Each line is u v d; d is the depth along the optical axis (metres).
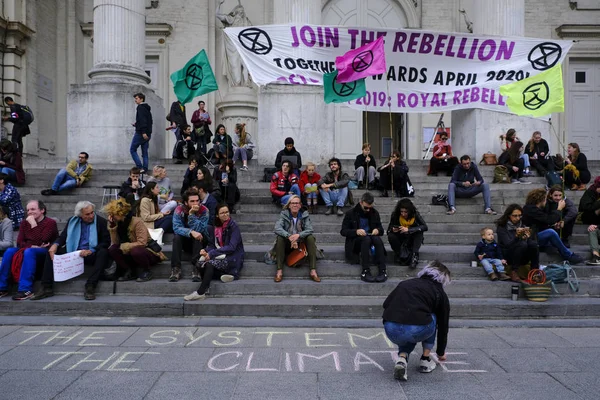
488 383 4.18
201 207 6.78
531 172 11.15
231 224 6.72
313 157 12.23
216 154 10.59
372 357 4.79
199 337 5.34
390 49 11.64
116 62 12.44
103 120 12.10
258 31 11.55
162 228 7.79
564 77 18.20
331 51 11.66
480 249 7.04
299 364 4.59
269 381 4.20
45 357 4.73
